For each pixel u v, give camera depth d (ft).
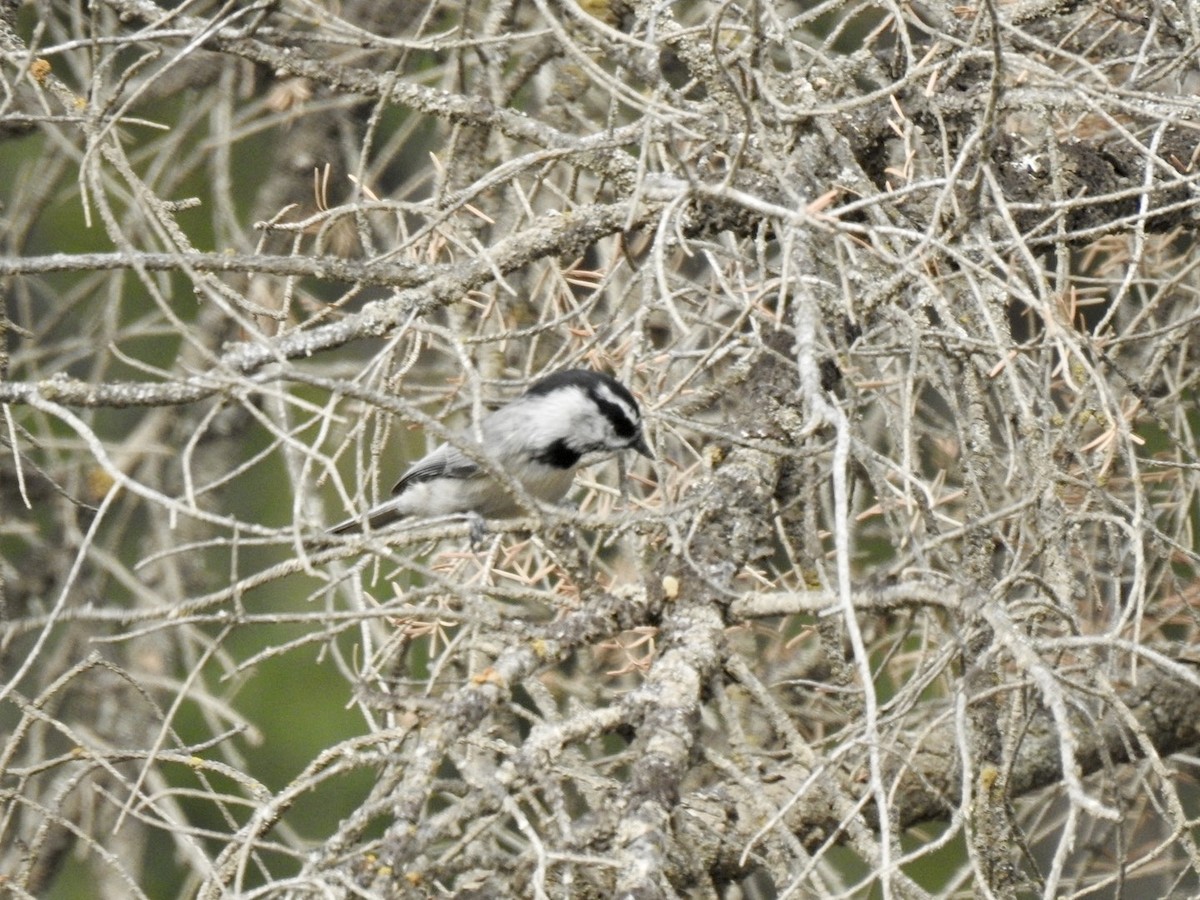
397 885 20.06
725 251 28.37
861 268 27.40
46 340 53.42
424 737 22.25
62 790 24.57
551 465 34.50
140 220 41.04
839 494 19.39
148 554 44.80
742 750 23.93
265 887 19.71
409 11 43.93
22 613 43.57
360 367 41.96
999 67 23.52
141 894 23.48
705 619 24.68
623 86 24.21
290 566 22.74
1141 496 23.52
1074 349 22.48
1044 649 22.04
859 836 23.47
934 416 38.58
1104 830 35.32
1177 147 33.22
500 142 35.83
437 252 31.53
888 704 25.34
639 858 20.65
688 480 31.91
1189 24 30.55
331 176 43.86
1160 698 35.83
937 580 23.65
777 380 29.12
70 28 49.03
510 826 37.78
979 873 20.57
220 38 31.48
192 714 53.52
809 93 29.09
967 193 26.94
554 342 39.52
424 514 36.47
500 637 25.77
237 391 21.83
